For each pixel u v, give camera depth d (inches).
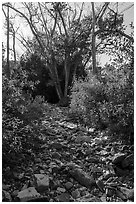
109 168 148.9
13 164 132.4
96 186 131.0
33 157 150.2
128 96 172.4
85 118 233.9
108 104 184.7
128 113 164.2
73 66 511.2
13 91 152.8
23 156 142.5
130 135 170.6
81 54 501.4
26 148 157.6
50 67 475.5
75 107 274.4
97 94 216.1
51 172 136.5
